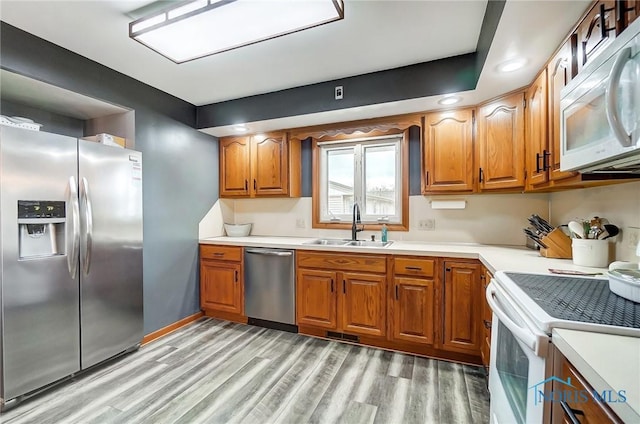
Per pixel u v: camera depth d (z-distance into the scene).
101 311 2.19
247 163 3.40
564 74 1.49
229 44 1.81
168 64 2.29
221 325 3.04
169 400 1.82
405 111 2.62
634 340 0.75
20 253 1.80
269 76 2.48
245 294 3.01
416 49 2.06
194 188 3.20
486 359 2.01
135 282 2.45
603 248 1.63
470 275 2.20
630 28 0.81
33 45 1.90
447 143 2.54
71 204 1.99
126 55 2.16
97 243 2.16
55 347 1.92
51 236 1.96
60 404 1.79
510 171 2.20
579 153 1.14
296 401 1.81
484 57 1.73
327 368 2.19
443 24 1.77
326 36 1.90
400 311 2.40
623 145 0.83
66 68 2.07
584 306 0.97
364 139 3.15
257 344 2.59
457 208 2.78
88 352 2.11
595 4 1.19
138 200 2.48
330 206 3.39
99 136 2.36
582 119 1.12
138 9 1.66
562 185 1.67
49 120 2.56
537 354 0.82
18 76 1.89
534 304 0.99
